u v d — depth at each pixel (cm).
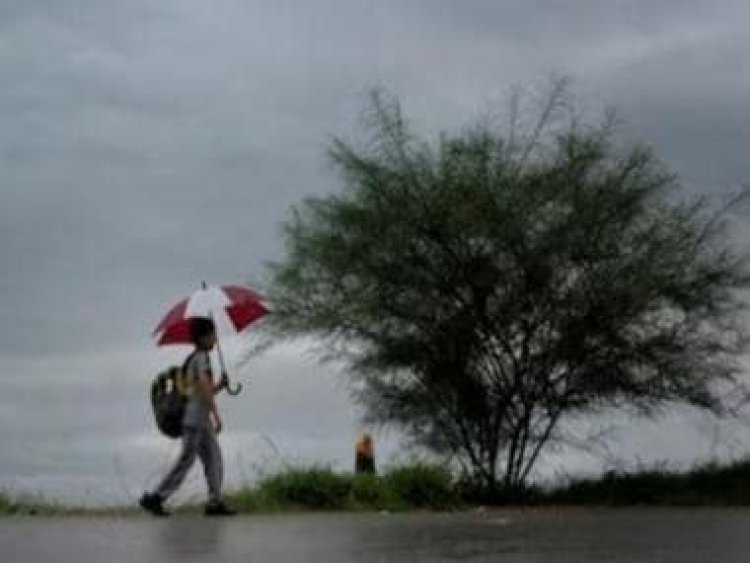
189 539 1317
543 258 2173
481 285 2186
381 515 1780
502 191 2194
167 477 1725
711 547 1175
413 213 2191
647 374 2241
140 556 1130
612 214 2198
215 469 1739
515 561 1060
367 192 2223
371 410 2281
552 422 2239
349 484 1952
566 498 2206
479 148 2225
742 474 2239
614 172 2234
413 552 1152
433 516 1747
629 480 2242
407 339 2233
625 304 2166
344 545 1230
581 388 2225
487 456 2228
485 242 2189
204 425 1727
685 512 1831
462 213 2152
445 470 2064
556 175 2216
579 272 2198
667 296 2217
